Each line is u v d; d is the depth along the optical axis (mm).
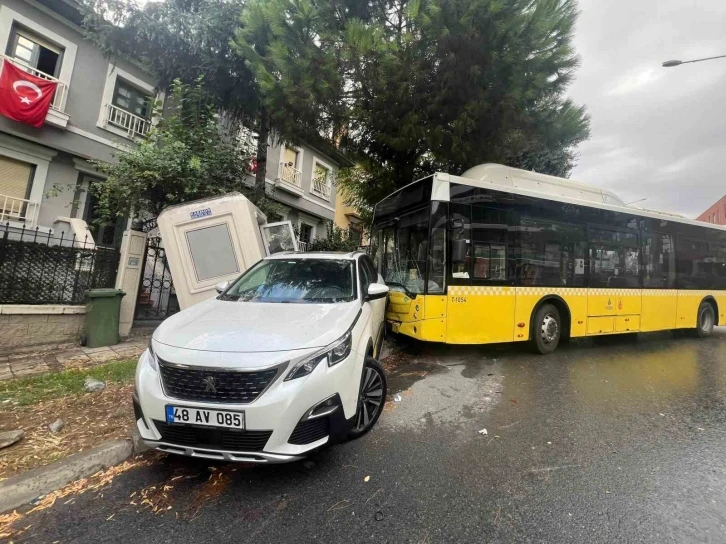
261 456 2377
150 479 2686
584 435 3543
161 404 2463
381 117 7480
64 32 9922
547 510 2428
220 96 9219
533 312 6344
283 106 7281
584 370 5754
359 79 6883
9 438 2900
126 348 5922
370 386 3498
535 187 7176
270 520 2285
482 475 2826
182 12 8516
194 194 7016
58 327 5957
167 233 6152
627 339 8633
